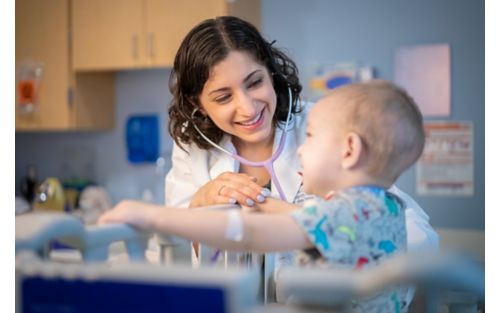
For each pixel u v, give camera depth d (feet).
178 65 4.29
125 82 9.61
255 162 4.50
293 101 4.60
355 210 2.60
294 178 4.39
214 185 3.83
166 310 1.73
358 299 2.56
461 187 8.09
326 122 2.93
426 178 8.21
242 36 4.10
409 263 1.74
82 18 8.63
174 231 2.42
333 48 8.54
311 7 8.63
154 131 9.41
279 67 4.44
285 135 4.47
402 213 2.87
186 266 1.82
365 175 2.85
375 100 2.84
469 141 8.04
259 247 2.47
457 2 8.02
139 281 1.77
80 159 9.89
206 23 4.22
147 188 9.50
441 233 7.88
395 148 2.81
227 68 3.97
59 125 8.77
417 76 8.18
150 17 8.23
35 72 8.82
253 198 3.61
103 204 9.23
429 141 8.18
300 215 2.52
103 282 1.82
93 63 8.59
